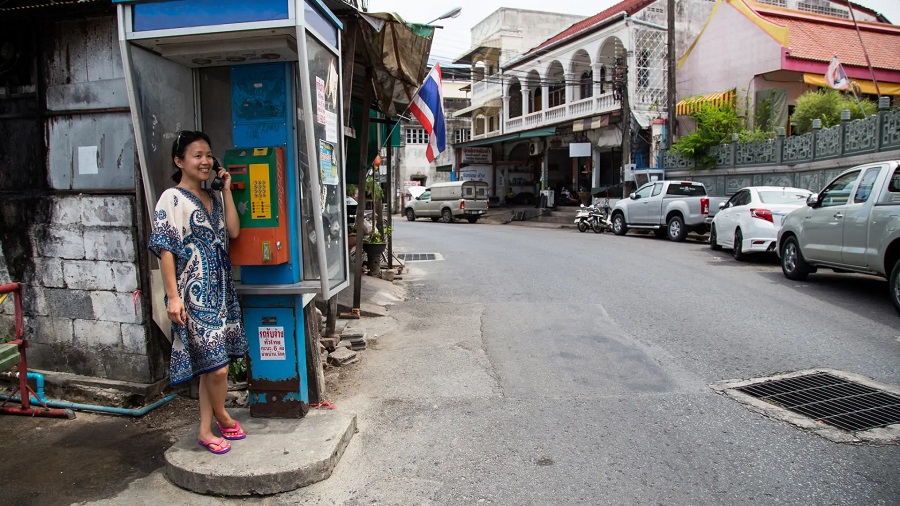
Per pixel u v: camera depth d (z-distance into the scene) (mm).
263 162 3900
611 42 23266
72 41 4570
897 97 19797
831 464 3641
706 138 19156
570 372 5441
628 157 21859
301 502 3316
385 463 3768
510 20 30875
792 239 9711
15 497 3363
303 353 4145
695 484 3436
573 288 9398
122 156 4531
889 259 7430
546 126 27078
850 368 5359
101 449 3963
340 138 4449
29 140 4723
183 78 4320
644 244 16156
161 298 4598
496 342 6449
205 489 3385
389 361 5848
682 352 5941
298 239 4207
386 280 10297
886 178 7648
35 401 4684
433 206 30219
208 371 3463
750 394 4812
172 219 3391
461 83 42875
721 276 10273
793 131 18906
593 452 3865
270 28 3551
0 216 4805
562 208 27000
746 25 19594
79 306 4730
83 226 4637
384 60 6738
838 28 21797
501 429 4246
